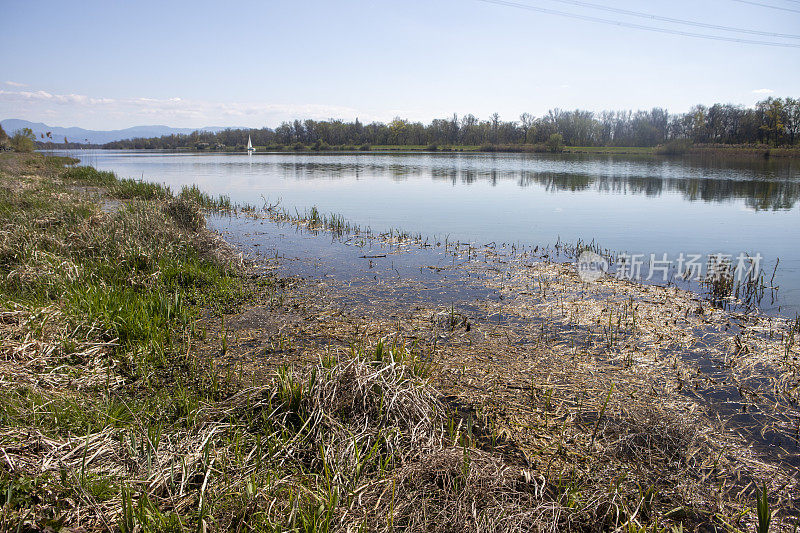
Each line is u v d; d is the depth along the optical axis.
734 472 2.99
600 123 76.94
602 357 4.55
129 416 3.23
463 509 2.48
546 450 3.18
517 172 30.62
